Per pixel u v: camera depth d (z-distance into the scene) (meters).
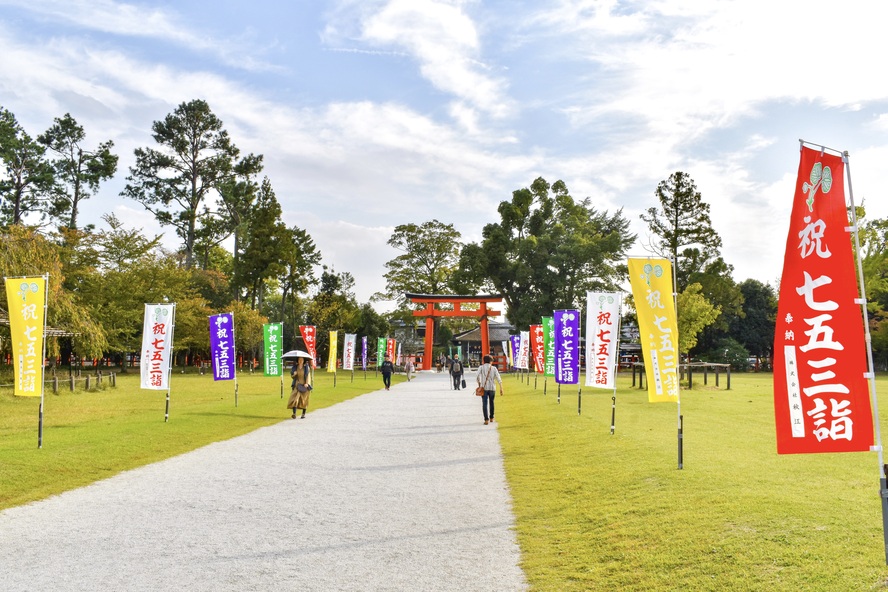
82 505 9.26
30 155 60.59
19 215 59.97
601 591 5.90
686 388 35.34
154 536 7.69
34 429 16.70
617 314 18.19
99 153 64.69
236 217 76.31
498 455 13.82
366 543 7.45
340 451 14.38
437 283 84.81
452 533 7.87
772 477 9.70
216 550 7.14
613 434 15.16
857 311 6.65
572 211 81.12
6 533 7.80
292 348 76.12
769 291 74.56
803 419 6.70
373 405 27.09
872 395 6.54
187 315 54.44
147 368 18.95
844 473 10.02
